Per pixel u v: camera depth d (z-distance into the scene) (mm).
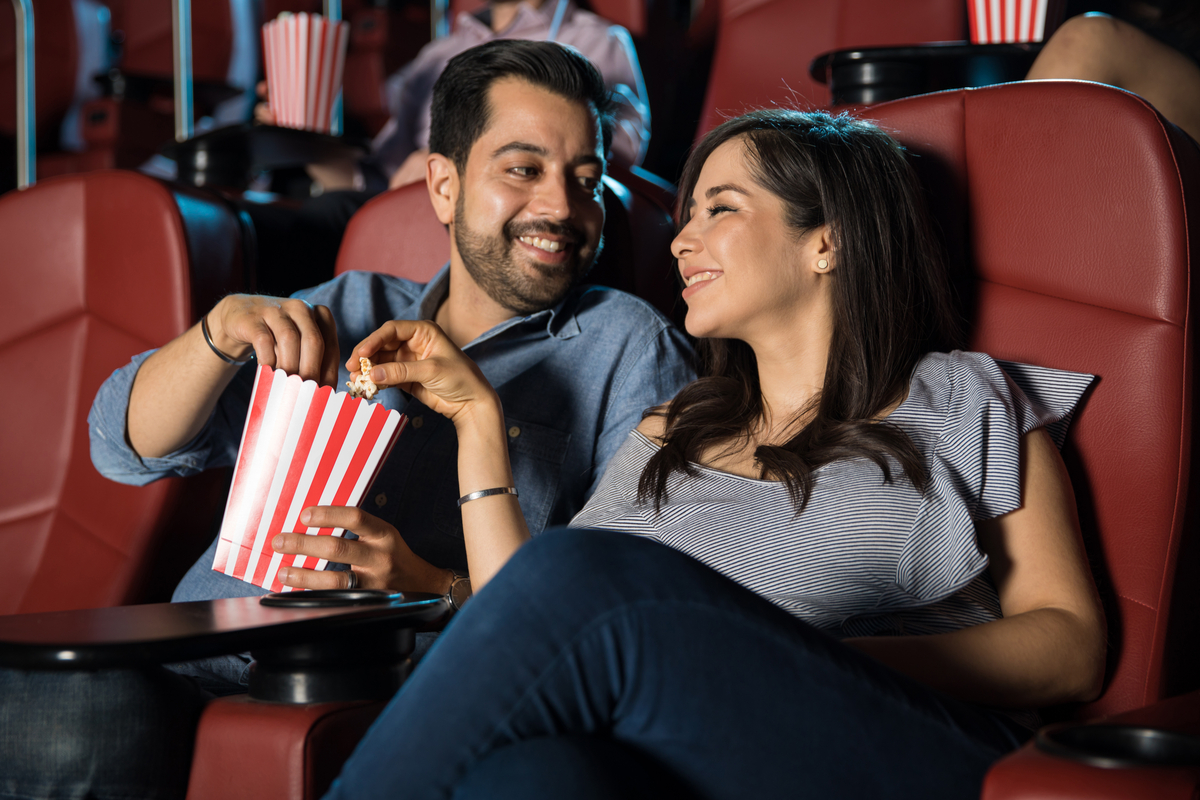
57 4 3775
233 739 763
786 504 917
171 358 1134
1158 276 924
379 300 1369
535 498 1196
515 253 1238
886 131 1073
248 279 1521
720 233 1006
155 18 3676
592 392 1247
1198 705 667
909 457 879
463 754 616
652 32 2715
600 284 1387
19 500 1479
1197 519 914
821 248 1006
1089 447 945
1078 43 1325
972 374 931
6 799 775
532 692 625
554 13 2520
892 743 668
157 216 1428
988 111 1050
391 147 2701
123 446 1192
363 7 3582
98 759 759
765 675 649
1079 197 979
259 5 3557
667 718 645
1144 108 945
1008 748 711
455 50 2650
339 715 761
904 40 1805
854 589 872
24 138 3471
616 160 2191
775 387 1041
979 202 1058
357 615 741
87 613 756
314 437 931
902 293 993
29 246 1523
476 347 1261
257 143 2049
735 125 1043
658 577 647
